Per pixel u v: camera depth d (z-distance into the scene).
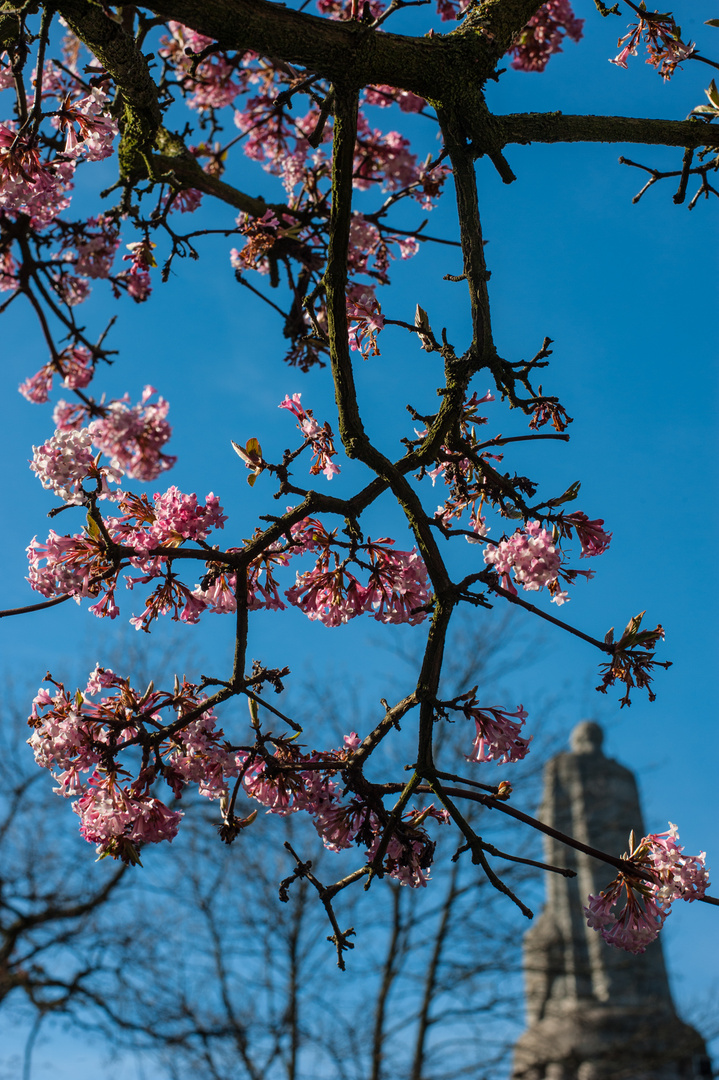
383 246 4.16
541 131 2.75
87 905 12.66
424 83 2.44
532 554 2.07
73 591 2.12
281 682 2.15
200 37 4.79
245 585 2.04
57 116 2.82
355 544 2.33
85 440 2.13
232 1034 12.89
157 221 3.77
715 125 2.99
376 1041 13.60
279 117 4.79
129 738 2.17
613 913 2.04
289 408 2.43
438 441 2.25
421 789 1.96
